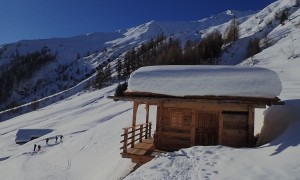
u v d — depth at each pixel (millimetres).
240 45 132750
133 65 162875
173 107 19953
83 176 30281
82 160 34594
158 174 14039
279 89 17891
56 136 53531
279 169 12695
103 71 186500
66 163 35656
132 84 19766
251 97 17875
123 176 22703
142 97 19203
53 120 83312
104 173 26531
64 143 45094
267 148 15617
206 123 19406
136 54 185750
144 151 19812
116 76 161125
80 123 66812
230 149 16594
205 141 19312
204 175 13430
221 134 18812
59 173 33031
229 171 13523
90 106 92188
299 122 17469
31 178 33219
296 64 64750
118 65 176750
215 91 18391
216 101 18109
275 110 21453
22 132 68062
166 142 19953
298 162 12781
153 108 46281
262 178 12227
